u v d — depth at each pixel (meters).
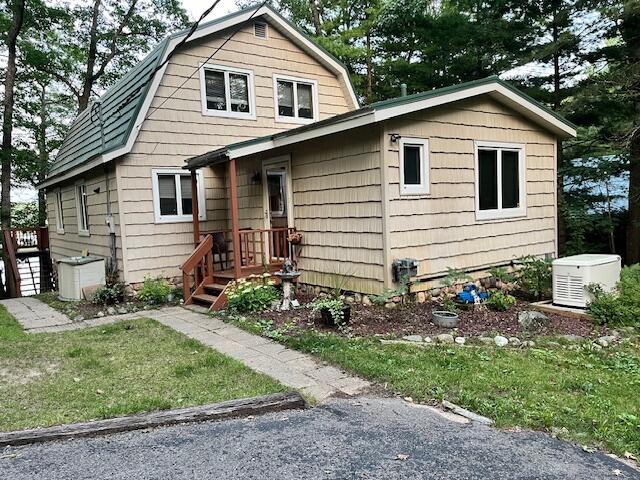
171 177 8.88
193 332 5.63
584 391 3.61
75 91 18.45
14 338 5.54
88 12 16.80
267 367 4.23
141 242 8.48
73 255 11.47
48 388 3.79
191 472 2.51
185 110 8.89
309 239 7.37
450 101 6.25
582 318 5.82
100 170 8.91
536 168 8.02
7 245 13.16
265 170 8.27
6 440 2.86
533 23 11.98
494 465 2.53
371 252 6.23
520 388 3.61
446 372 3.93
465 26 12.81
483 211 7.19
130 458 2.68
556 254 8.45
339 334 5.22
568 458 2.62
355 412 3.27
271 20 9.85
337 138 6.62
